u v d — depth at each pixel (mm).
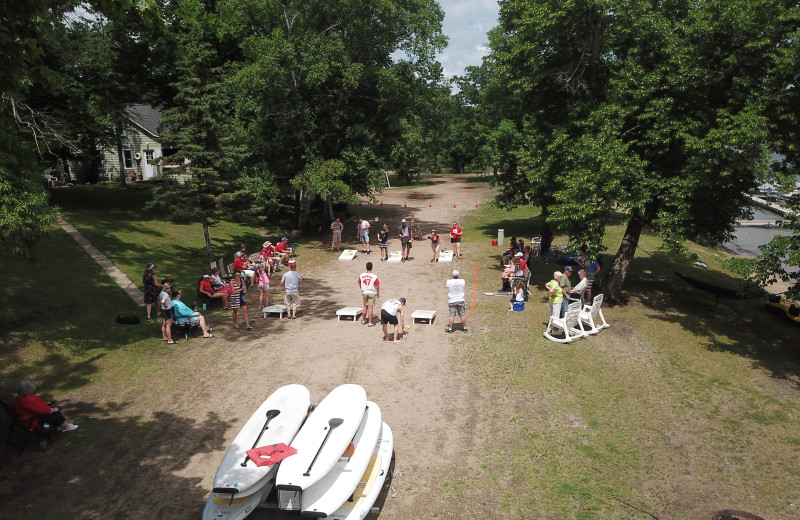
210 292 17984
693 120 15648
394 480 8875
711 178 15133
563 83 18219
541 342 14945
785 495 8586
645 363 13711
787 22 14664
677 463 9430
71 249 20422
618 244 28828
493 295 19531
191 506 8133
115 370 12859
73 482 8672
